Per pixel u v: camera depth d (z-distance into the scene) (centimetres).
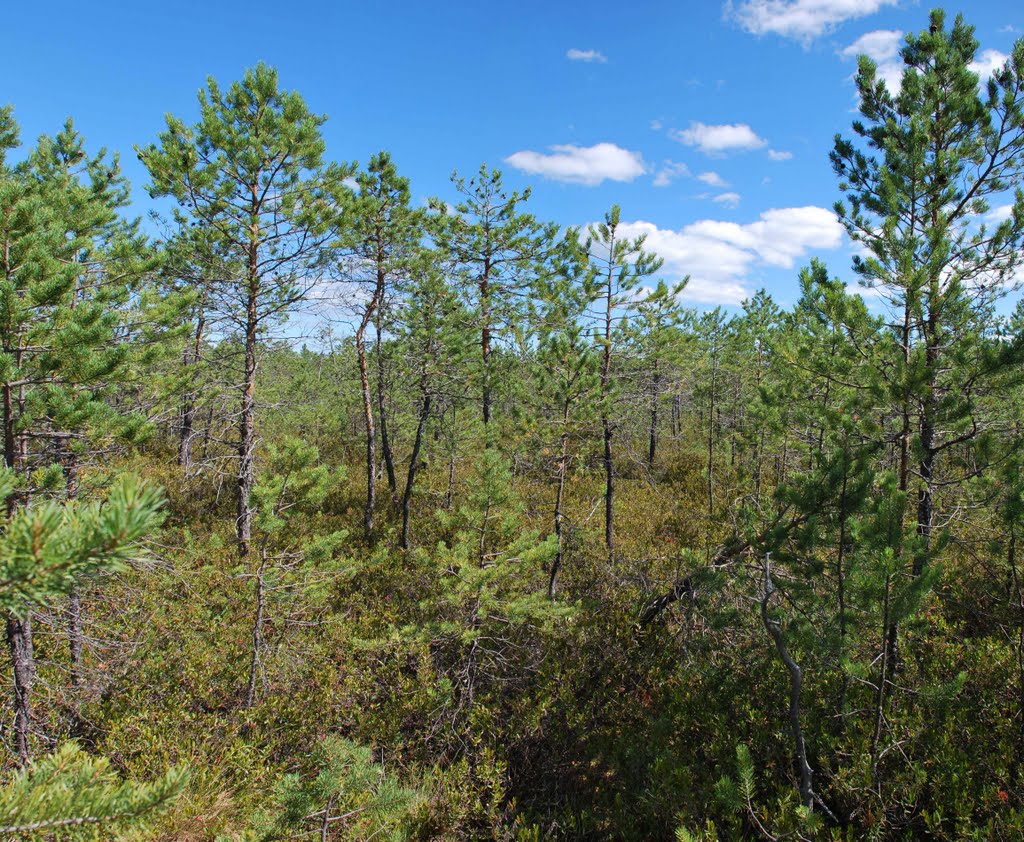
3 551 159
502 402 1619
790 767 586
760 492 1299
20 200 496
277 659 759
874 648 686
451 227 1748
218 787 582
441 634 796
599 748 676
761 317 2327
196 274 1104
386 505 1762
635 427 1498
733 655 755
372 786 415
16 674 536
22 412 585
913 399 672
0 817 192
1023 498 595
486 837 584
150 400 944
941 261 671
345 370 2259
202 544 1164
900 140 736
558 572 1112
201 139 1057
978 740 588
